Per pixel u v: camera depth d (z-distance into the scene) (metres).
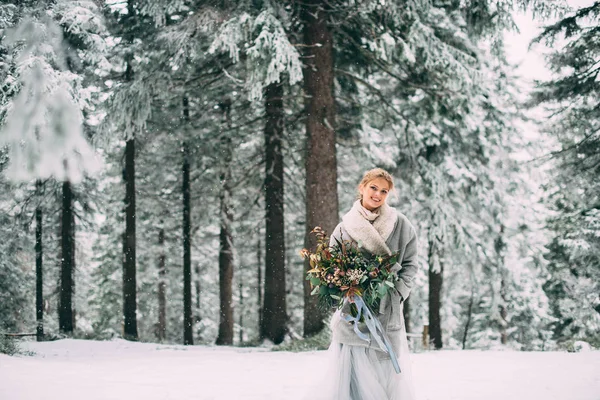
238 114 20.64
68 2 13.70
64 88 12.42
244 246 28.06
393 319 4.38
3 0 13.29
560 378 7.56
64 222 23.06
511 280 25.22
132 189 22.14
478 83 16.95
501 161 21.55
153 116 20.44
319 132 16.00
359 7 15.00
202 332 32.62
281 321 18.61
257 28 13.88
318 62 16.06
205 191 23.25
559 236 26.86
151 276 30.03
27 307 24.03
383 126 19.11
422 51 16.53
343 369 4.29
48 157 12.45
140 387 7.06
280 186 19.23
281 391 6.82
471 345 28.09
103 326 31.97
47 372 8.00
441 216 19.11
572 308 27.69
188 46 15.14
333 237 4.53
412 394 4.36
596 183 20.67
